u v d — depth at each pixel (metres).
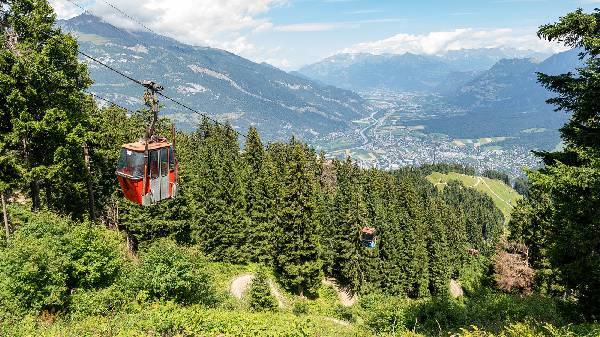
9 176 31.05
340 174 105.31
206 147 90.06
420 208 97.81
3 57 29.02
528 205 53.81
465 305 23.58
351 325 25.75
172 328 16.66
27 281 17.80
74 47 33.72
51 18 32.38
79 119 33.69
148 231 46.16
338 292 66.88
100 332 15.97
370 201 85.38
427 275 78.75
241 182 72.00
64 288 18.36
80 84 35.09
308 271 55.78
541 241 50.06
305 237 56.62
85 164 36.72
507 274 50.59
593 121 16.69
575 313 20.05
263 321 18.34
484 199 195.75
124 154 19.73
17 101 29.44
